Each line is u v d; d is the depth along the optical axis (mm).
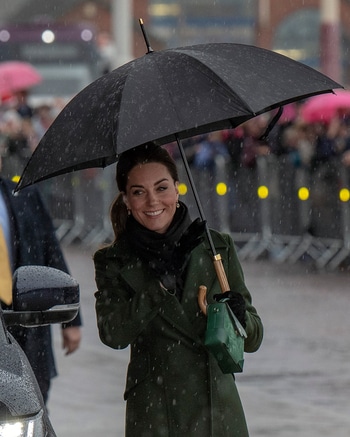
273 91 9945
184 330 9734
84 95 10000
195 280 9844
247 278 31188
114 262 9922
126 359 20141
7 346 8844
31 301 9406
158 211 9836
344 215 32250
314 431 15250
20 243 13203
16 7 115188
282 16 113562
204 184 34562
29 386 8359
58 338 22406
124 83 9797
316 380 18609
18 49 62938
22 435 8031
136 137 9461
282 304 26609
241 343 9594
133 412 9867
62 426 15430
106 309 9836
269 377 18875
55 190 39562
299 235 33406
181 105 9672
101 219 39000
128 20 56938
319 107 34438
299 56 113500
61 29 63000
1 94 45969
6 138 39281
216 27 116188
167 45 116062
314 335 22625
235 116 9633
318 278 30953
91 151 9602
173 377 9750
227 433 9766
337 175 32250
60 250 13484
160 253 9781
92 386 18000
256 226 34219
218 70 9930
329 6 58531
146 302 9656
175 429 9734
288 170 33344
